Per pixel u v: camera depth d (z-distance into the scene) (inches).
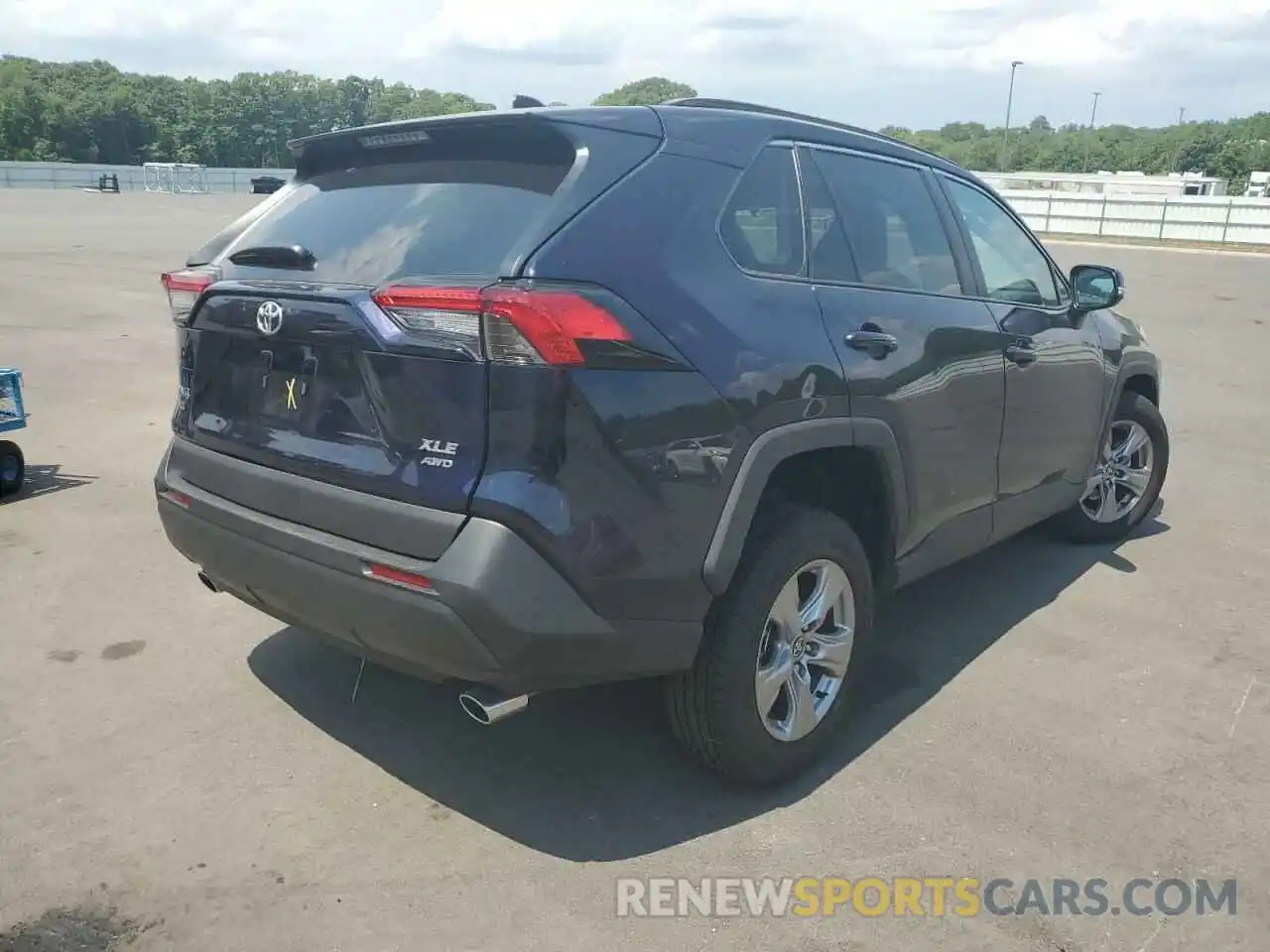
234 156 4566.9
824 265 133.2
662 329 108.0
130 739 138.5
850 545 132.0
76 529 218.7
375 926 104.7
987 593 194.4
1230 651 170.4
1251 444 312.5
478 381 100.9
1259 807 126.6
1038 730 144.4
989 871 114.3
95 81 4480.8
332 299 110.1
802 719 129.2
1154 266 984.3
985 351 156.0
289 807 124.1
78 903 107.1
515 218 109.4
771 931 104.7
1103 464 214.5
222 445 126.6
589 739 140.4
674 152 118.5
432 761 134.6
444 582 100.7
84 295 588.4
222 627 173.6
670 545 108.5
